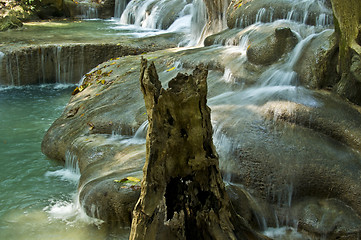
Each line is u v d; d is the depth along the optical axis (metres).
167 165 2.96
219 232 3.01
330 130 4.50
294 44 5.88
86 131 5.85
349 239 3.71
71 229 4.07
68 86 10.05
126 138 5.50
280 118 4.70
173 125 2.93
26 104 8.41
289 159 4.19
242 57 6.38
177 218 2.95
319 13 6.75
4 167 5.53
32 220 4.25
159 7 13.44
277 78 5.58
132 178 4.08
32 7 14.99
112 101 6.45
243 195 3.96
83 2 16.98
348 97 4.88
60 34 11.90
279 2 7.34
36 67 9.97
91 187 4.17
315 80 5.25
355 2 4.53
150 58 7.73
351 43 4.68
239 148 4.36
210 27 9.59
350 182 3.96
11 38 11.02
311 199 4.05
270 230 3.90
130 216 3.93
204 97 2.98
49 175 5.36
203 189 3.07
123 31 12.80
